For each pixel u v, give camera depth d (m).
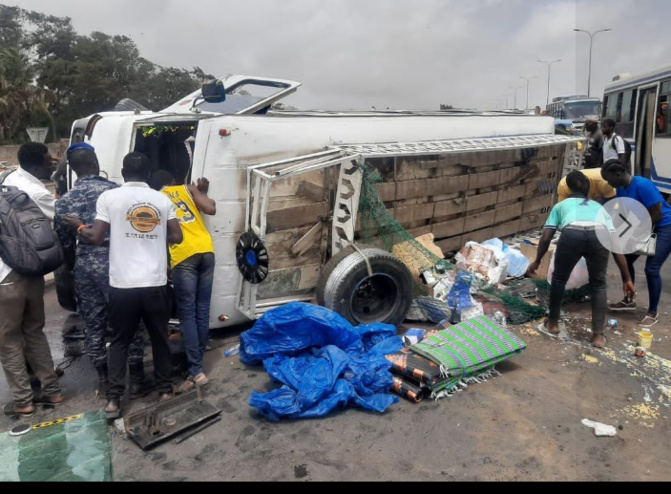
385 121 5.61
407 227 5.75
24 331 3.75
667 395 3.81
